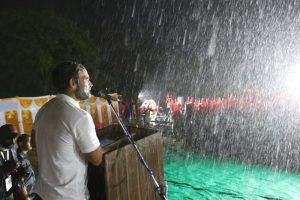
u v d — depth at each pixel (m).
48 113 1.76
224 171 7.17
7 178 2.93
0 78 13.62
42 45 13.81
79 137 1.67
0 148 2.97
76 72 1.80
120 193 2.04
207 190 5.85
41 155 1.78
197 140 10.61
